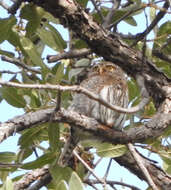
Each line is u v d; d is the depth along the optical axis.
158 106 10.73
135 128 9.93
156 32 11.94
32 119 9.05
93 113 12.03
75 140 11.08
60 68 9.86
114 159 11.94
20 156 11.54
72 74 11.88
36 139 11.09
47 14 11.64
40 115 9.12
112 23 11.33
